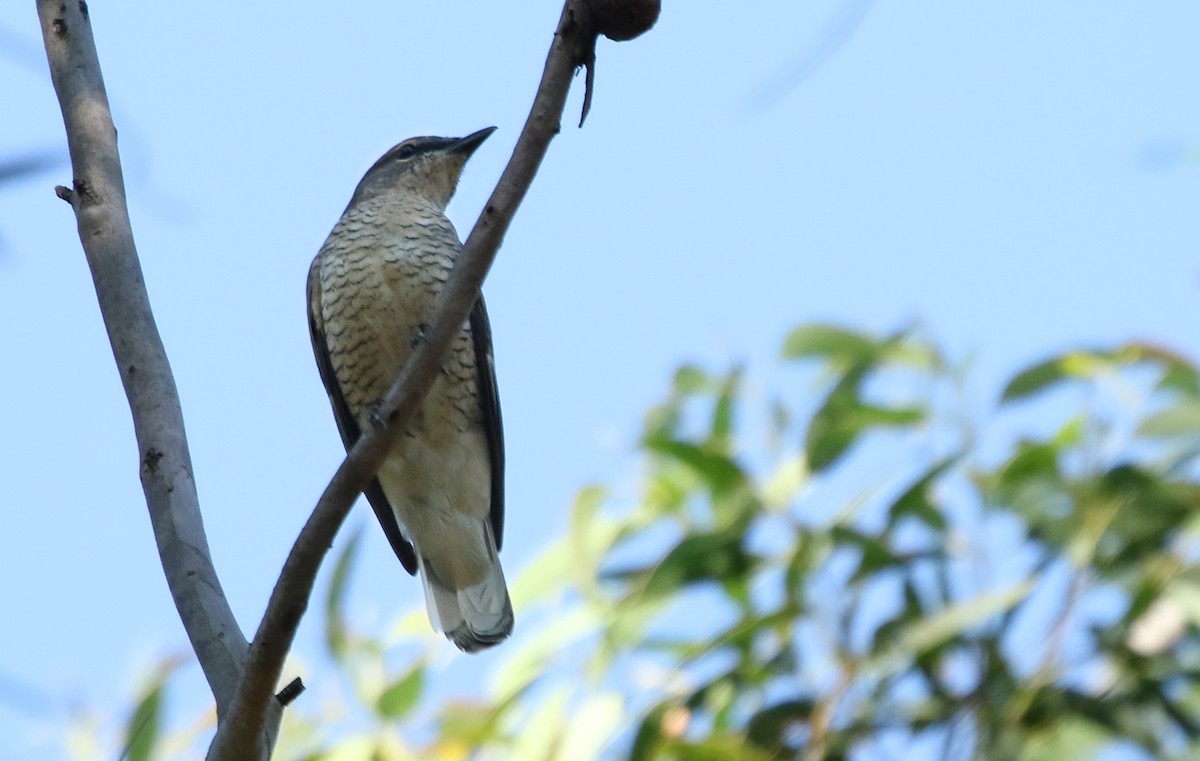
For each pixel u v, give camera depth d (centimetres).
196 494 735
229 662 688
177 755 1034
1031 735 938
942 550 1009
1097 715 933
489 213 677
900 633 973
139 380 751
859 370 1070
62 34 828
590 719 1005
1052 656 959
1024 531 1002
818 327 1117
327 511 661
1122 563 971
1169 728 941
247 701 646
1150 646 945
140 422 743
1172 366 1030
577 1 652
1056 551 977
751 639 1013
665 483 1127
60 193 793
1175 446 1001
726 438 1118
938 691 969
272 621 647
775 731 968
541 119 666
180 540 717
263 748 652
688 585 1047
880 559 1005
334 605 1066
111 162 798
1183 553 977
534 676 1048
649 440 1087
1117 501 982
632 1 644
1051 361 1041
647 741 995
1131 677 944
